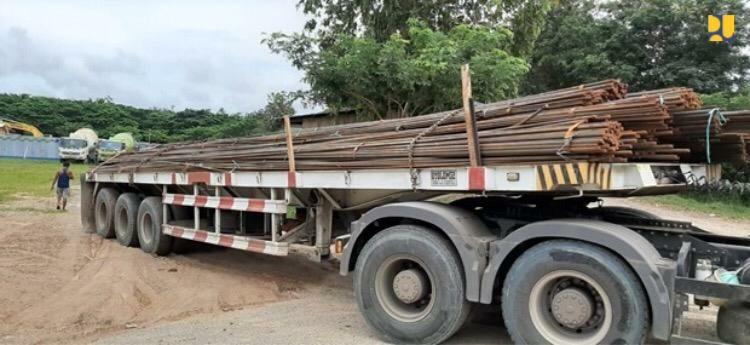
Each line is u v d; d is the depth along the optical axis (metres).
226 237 7.04
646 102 3.67
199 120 82.31
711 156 4.69
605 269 3.62
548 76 27.12
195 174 7.49
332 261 8.16
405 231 4.47
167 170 8.16
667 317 3.46
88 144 43.94
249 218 7.15
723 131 4.49
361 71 13.19
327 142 5.67
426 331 4.31
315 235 6.47
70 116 80.56
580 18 26.19
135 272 7.38
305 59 14.04
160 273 7.42
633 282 3.57
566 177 3.70
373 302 4.62
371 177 5.05
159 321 5.41
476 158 4.20
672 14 22.66
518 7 16.31
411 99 13.74
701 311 5.05
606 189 3.74
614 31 24.17
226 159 6.99
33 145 50.88
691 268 3.96
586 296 3.73
